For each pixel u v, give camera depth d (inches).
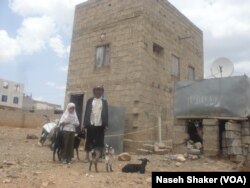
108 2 652.7
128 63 586.6
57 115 1167.6
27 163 316.5
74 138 343.6
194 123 464.8
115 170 306.3
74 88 671.8
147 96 579.2
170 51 681.6
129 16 607.8
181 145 450.9
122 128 542.6
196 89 453.4
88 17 687.1
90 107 327.9
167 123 630.5
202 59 855.1
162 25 657.6
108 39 633.6
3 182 220.1
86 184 228.7
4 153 387.9
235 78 422.6
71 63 694.5
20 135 746.2
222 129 434.3
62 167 301.3
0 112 1153.4
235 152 401.7
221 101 425.7
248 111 414.9
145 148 542.3
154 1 634.2
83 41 684.1
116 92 591.5
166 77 652.1
